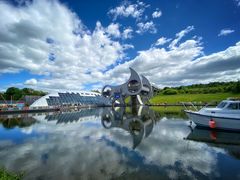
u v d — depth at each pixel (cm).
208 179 802
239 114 1811
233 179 801
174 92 11562
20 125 2452
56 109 5394
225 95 7969
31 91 10681
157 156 1109
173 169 909
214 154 1148
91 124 2544
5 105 4978
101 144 1402
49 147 1325
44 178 814
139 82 7944
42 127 2275
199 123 2070
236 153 1162
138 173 862
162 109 5431
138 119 3091
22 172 877
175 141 1484
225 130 1869
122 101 8300
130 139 1569
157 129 2048
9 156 1119
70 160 1040
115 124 2523
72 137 1666
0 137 1678
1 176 653
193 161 1020
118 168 922
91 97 8544
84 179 803
